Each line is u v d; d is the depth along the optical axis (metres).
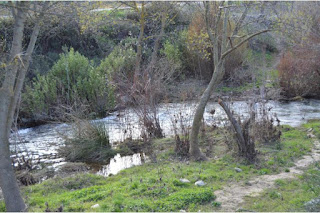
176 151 8.70
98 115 14.34
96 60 21.22
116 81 14.39
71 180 7.03
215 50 7.91
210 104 15.86
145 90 10.60
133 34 23.52
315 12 13.82
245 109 12.46
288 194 5.74
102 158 9.05
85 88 14.66
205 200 5.54
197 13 20.61
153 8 16.98
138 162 8.57
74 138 9.67
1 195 6.29
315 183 6.18
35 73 15.72
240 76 19.33
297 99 17.62
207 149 8.84
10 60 4.67
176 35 21.98
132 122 12.28
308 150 8.58
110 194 5.92
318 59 17.30
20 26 4.72
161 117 12.38
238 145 7.96
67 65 14.73
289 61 18.08
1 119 4.70
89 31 17.52
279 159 7.82
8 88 4.72
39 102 13.30
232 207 5.26
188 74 20.69
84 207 5.32
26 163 8.14
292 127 11.32
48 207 5.38
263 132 9.60
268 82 18.78
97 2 11.23
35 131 12.33
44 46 18.95
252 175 6.85
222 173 6.93
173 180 6.32
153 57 16.20
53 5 5.65
